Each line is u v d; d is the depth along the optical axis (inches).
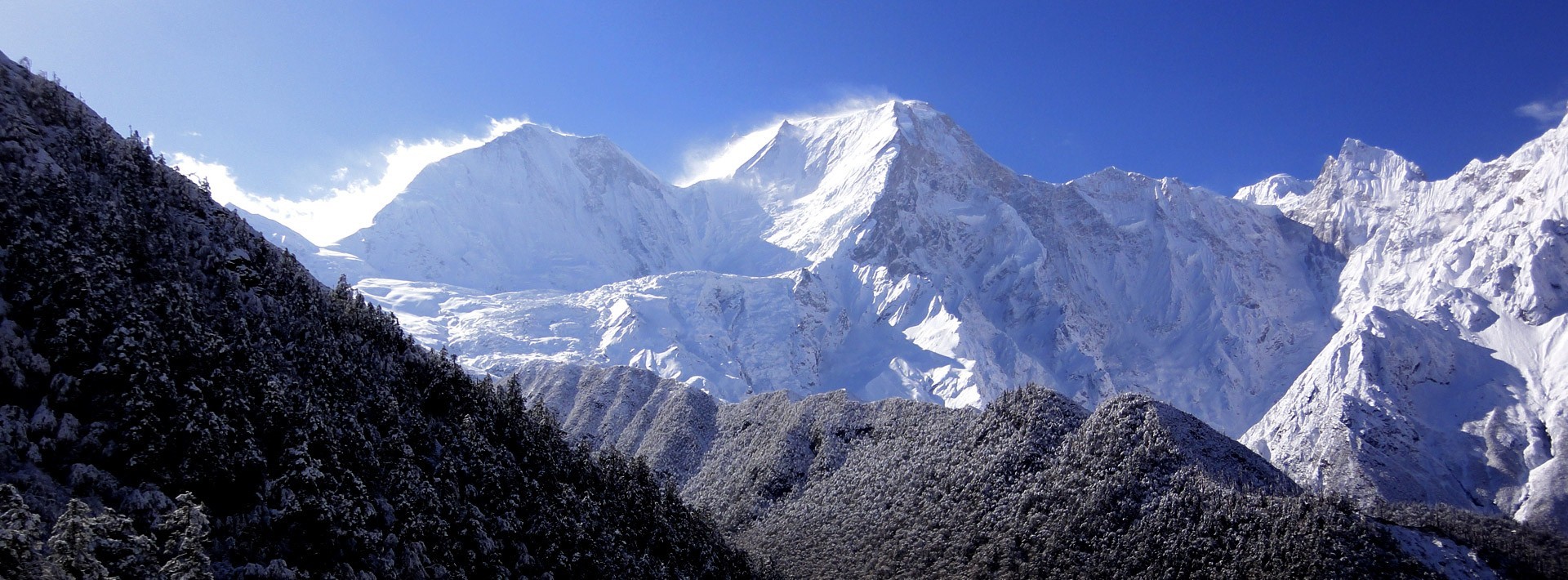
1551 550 7465.6
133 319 3981.3
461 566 4498.0
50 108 5128.0
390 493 4461.1
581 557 5295.3
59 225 4352.9
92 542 2920.8
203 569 3181.6
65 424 3501.5
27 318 3848.4
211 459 3705.7
